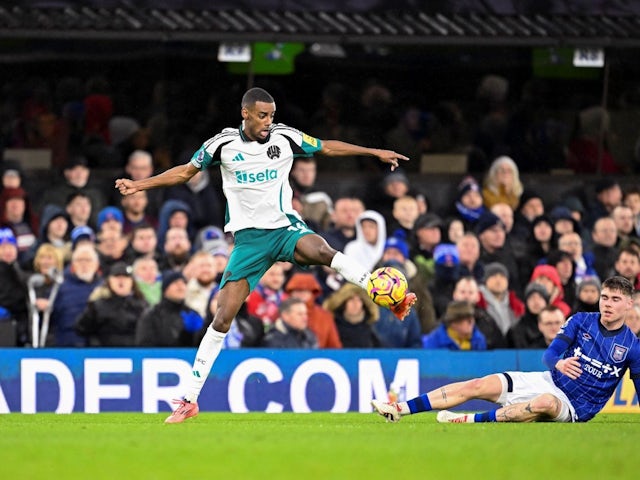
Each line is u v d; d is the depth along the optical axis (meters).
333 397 42.53
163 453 23.41
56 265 48.34
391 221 56.50
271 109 31.09
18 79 58.00
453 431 28.33
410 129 60.59
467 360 43.47
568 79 60.81
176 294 45.09
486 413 31.98
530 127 61.22
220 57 56.97
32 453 23.38
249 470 21.36
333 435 27.08
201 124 59.44
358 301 45.75
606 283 31.66
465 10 55.16
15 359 41.69
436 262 49.84
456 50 59.88
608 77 60.69
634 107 61.12
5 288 47.59
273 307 46.03
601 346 31.75
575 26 55.38
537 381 32.00
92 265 47.16
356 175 60.12
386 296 30.78
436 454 23.36
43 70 58.09
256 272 31.98
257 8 53.94
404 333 46.47
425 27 54.03
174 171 31.47
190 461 22.39
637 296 46.62
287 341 43.91
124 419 35.94
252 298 45.84
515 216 56.50
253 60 58.56
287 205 31.98
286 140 31.75
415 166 60.62
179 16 53.31
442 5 55.06
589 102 61.16
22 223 54.28
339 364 42.69
